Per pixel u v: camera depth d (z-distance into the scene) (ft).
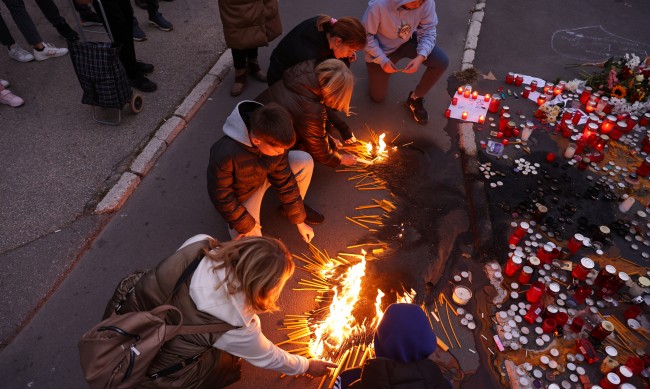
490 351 11.11
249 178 10.19
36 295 11.58
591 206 14.61
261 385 10.41
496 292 12.25
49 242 12.68
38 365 10.43
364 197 14.71
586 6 25.04
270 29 16.42
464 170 15.72
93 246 12.80
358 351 11.08
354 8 23.26
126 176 14.33
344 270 12.73
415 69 15.19
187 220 13.61
